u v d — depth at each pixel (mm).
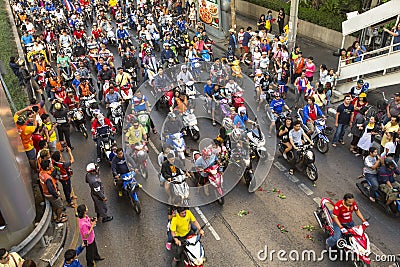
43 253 9695
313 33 23141
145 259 9812
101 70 17266
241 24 26234
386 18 15328
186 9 26750
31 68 20203
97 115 13461
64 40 20516
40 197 11250
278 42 19203
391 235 10102
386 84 15531
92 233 9180
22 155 10656
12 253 8016
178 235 9055
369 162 10867
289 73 17469
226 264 9570
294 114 15617
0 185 8922
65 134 13930
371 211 10930
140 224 10922
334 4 22062
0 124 8695
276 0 25562
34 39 21203
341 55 16719
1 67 16062
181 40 22000
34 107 12461
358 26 16109
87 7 28172
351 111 13227
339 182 12156
